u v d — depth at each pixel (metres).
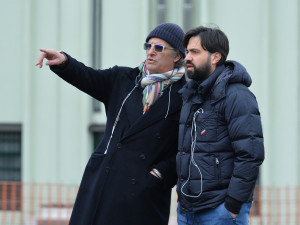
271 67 37.12
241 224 13.10
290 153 37.00
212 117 12.95
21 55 38.50
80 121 37.84
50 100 38.06
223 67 13.31
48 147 38.09
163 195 15.04
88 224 14.85
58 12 37.84
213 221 12.99
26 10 37.94
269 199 36.59
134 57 37.47
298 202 36.59
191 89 13.49
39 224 36.22
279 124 37.12
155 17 37.72
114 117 15.12
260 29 36.88
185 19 37.59
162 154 14.84
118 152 14.80
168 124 14.72
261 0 36.78
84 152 37.75
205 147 12.92
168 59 14.80
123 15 37.56
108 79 15.36
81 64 14.87
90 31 37.69
